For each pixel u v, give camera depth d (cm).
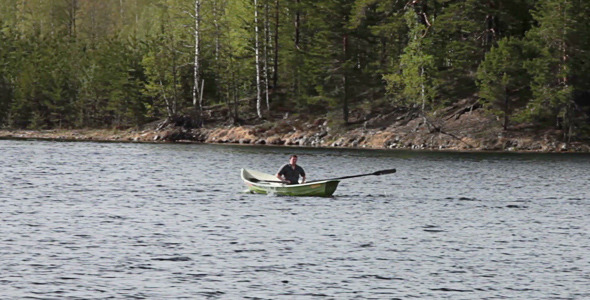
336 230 3822
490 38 12181
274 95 14550
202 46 14888
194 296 2577
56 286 2669
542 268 3016
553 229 3944
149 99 15288
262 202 4912
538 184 6306
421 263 3080
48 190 5534
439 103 12400
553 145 11106
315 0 13262
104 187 5797
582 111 11488
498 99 11394
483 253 3288
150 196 5225
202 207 4647
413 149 11500
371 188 5900
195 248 3322
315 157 9506
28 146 11594
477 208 4747
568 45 11025
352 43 13075
